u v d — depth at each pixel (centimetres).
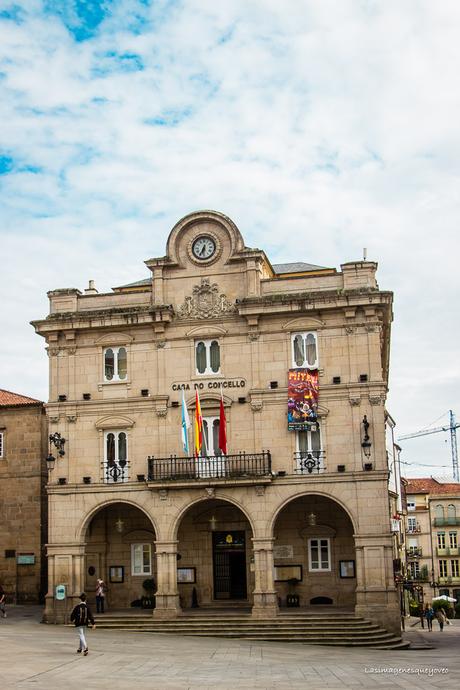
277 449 3953
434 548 9350
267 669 2638
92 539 4297
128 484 4047
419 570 9319
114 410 4138
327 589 4075
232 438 4012
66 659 2744
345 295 3953
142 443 4091
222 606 4119
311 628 3600
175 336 4144
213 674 2511
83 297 4294
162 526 3978
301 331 4038
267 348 4050
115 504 4278
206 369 4109
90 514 4066
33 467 4838
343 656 3056
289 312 4019
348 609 3925
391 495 5559
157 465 4012
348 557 4078
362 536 3794
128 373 4162
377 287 4025
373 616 3716
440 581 9231
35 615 4278
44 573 4766
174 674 2497
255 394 4003
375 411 3900
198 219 4191
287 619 3681
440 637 4216
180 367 4116
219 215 4166
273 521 3878
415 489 9506
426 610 5041
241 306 4038
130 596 4231
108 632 3644
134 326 4175
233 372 4062
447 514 9406
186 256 4200
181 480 3922
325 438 3922
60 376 4219
